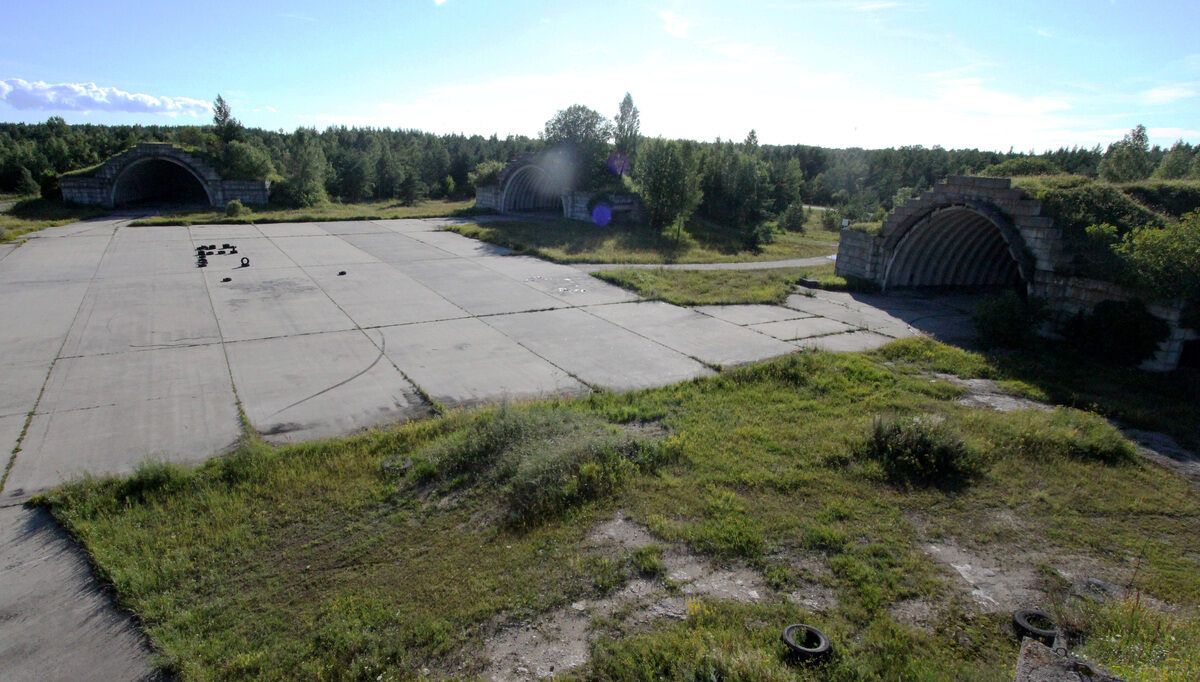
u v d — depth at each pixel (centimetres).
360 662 588
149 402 1227
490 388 1342
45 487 920
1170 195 1895
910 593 702
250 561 754
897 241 2383
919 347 1655
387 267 2591
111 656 616
